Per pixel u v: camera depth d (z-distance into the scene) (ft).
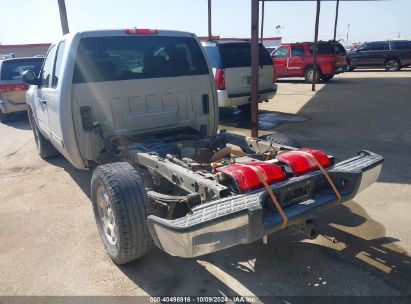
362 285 9.59
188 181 9.74
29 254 11.84
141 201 9.93
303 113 33.78
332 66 57.00
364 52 75.20
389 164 18.47
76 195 16.58
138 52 14.39
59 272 10.78
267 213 9.17
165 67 14.99
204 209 8.21
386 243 11.46
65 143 13.83
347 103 37.76
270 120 31.27
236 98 29.12
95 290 9.90
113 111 14.12
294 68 59.57
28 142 27.22
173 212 10.50
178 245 7.98
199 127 16.24
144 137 14.83
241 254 11.21
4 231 13.46
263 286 9.74
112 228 10.92
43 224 13.87
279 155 10.44
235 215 8.00
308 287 9.61
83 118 13.66
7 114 35.58
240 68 29.17
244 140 13.79
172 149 12.98
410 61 72.23
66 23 27.09
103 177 10.25
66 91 13.23
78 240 12.58
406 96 40.37
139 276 10.41
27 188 17.74
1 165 21.74
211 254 11.28
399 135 24.40
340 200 10.00
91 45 13.53
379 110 33.22
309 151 10.78
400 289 9.40
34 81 17.92
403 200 14.32
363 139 23.81
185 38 15.53
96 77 13.66
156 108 14.96
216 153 12.97
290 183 9.30
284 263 10.68
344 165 10.50
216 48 28.53
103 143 13.97
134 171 10.44
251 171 9.21
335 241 11.68
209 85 16.20
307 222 9.83
